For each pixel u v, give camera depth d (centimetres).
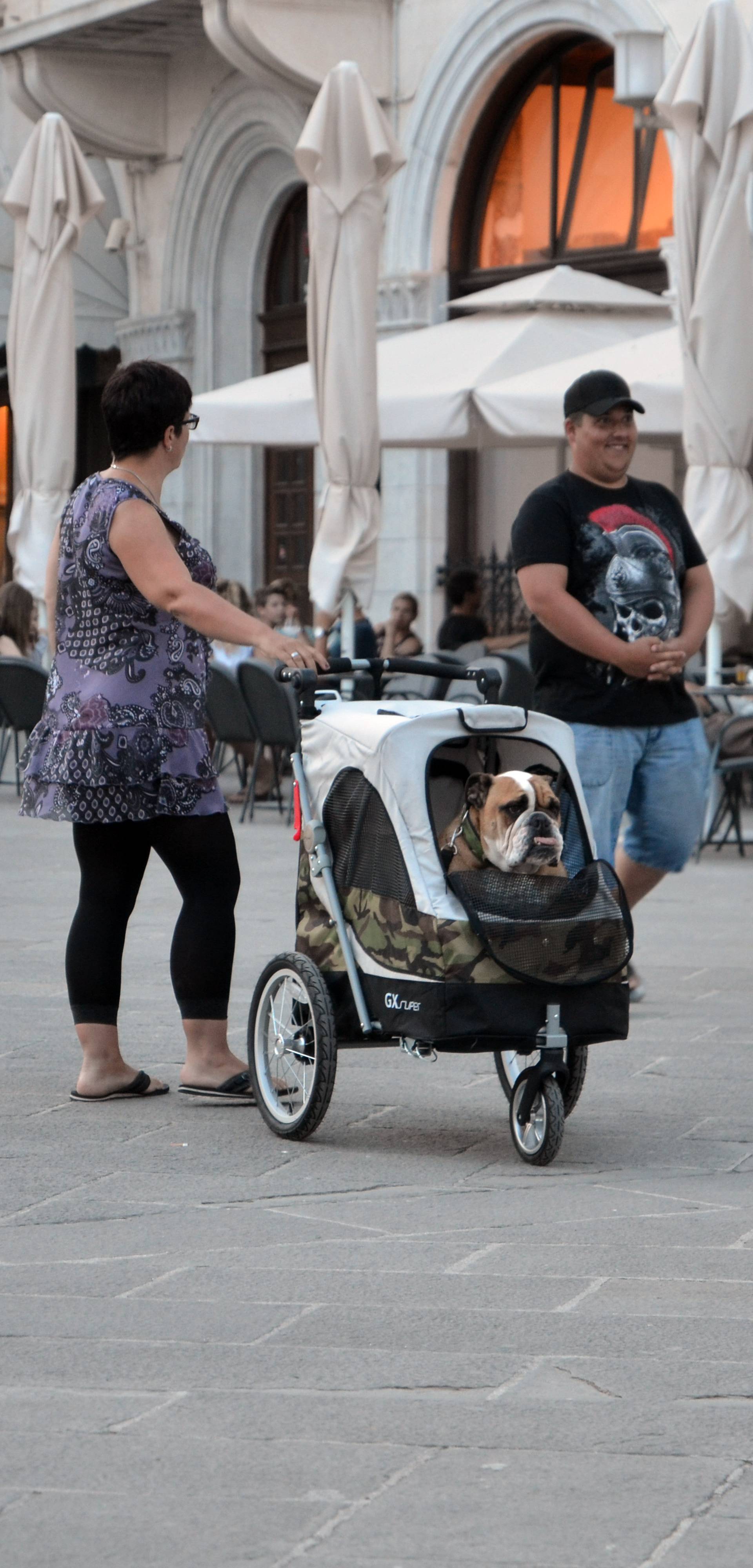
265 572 4650
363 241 2656
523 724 1128
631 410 1401
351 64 2644
